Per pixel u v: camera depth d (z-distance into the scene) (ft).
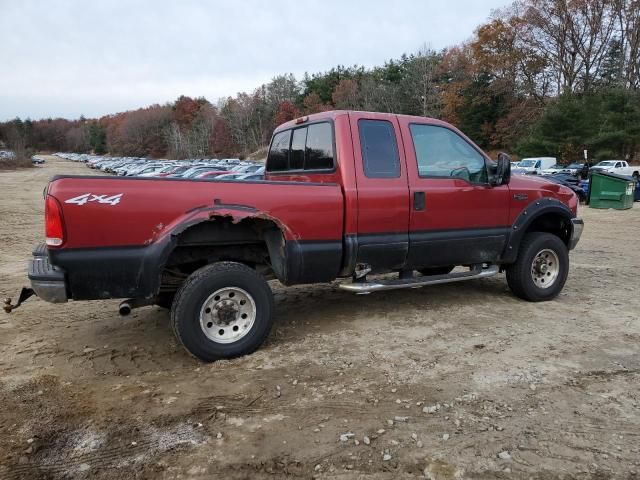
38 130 510.99
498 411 10.92
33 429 10.41
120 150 397.19
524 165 128.36
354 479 8.72
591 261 28.91
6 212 60.64
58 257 12.05
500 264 19.10
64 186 12.03
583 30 180.45
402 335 15.84
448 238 17.19
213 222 14.12
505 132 184.24
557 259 19.69
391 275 23.25
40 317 18.30
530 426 10.30
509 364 13.43
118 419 10.80
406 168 16.39
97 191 12.25
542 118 153.17
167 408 11.27
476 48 188.65
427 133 17.08
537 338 15.42
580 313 18.07
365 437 9.96
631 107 136.87
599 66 187.01
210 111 344.49
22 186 110.73
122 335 16.31
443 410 10.98
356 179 15.49
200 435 10.15
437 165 17.13
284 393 11.91
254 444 9.79
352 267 15.75
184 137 341.21
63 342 15.70
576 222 20.26
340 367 13.38
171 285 14.85
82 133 498.28
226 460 9.29
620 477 8.68
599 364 13.41
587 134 143.02
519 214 18.72
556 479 8.66
